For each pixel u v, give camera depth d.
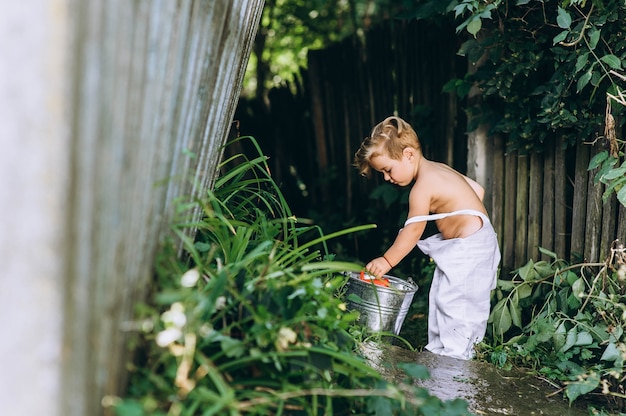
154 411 1.66
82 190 1.38
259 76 8.03
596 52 3.36
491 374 3.12
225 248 2.49
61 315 1.36
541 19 3.59
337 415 2.13
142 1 1.61
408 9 4.94
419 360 3.20
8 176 1.34
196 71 2.13
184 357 1.73
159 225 1.93
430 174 3.49
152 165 1.79
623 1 3.17
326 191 5.93
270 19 7.98
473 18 3.38
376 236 5.52
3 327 1.35
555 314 3.42
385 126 3.51
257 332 1.94
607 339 3.10
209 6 2.16
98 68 1.41
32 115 1.33
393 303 3.33
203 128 2.37
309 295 2.21
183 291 1.77
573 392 2.77
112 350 1.58
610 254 3.16
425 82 5.07
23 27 1.32
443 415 2.03
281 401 1.85
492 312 3.58
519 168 3.95
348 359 2.05
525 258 3.94
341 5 8.55
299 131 6.11
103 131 1.45
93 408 1.51
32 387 1.36
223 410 1.80
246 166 2.91
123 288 1.63
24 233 1.34
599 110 3.42
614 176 3.04
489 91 3.78
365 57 5.58
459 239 3.43
